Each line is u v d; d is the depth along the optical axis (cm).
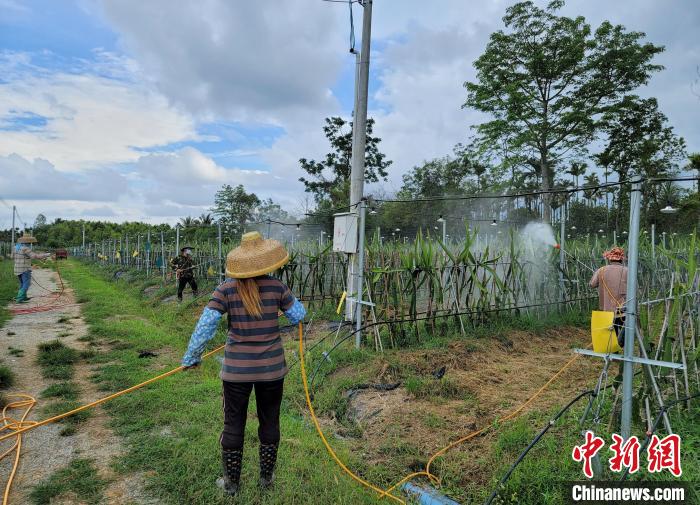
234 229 1889
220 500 286
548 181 3108
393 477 324
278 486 303
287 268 912
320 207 3512
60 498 291
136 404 439
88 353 635
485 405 432
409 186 4353
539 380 505
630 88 2852
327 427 408
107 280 2066
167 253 1859
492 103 2938
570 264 910
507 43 2883
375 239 750
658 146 3055
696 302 413
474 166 3816
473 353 595
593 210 3216
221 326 778
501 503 276
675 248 1113
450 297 705
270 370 289
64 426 396
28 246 1236
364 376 502
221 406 435
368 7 752
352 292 688
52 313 1054
